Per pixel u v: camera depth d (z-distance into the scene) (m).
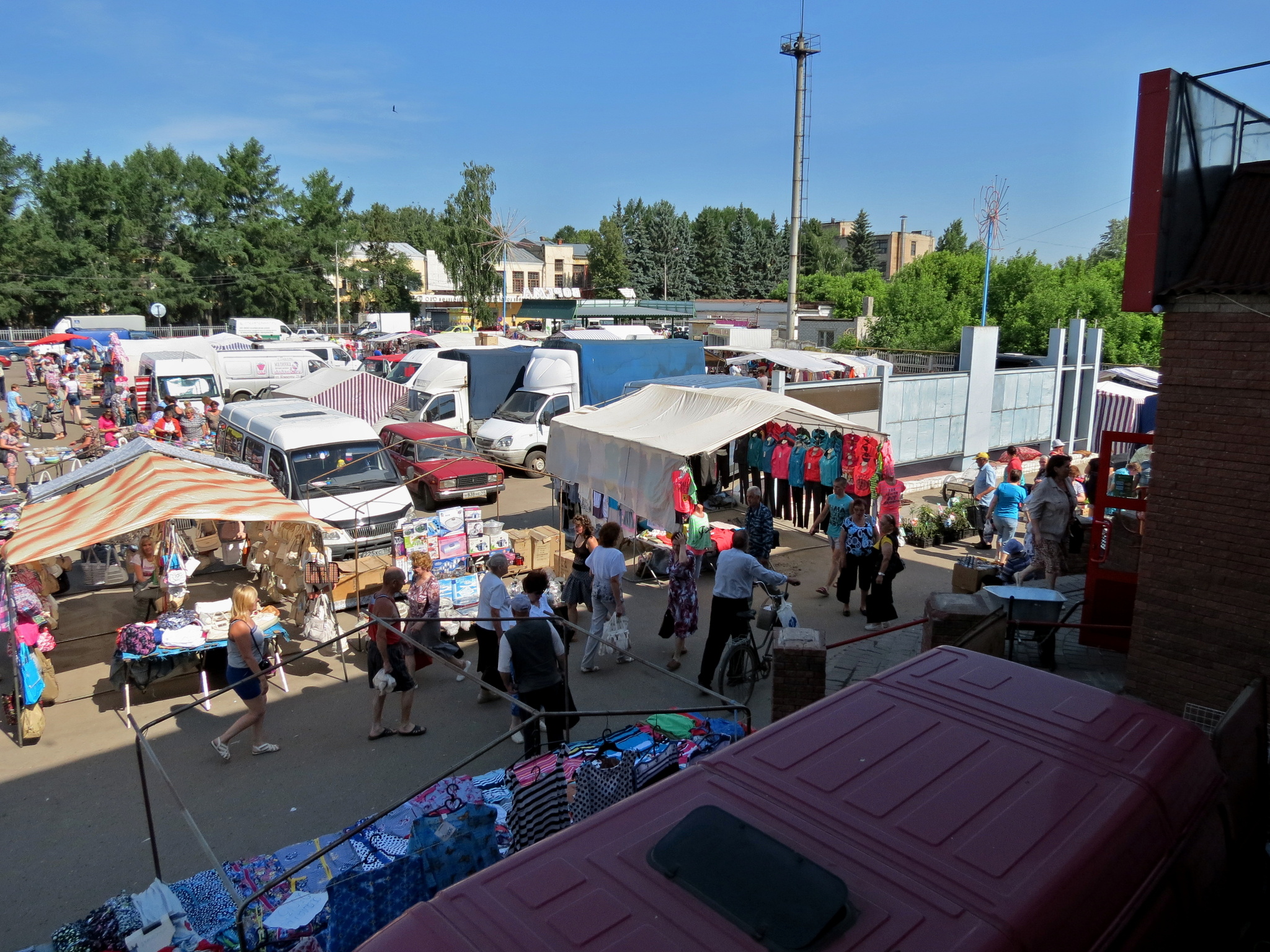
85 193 61.03
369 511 11.88
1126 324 33.50
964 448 18.59
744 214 109.75
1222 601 6.00
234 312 66.50
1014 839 2.61
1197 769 3.18
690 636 9.89
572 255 95.81
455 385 20.47
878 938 2.23
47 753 7.29
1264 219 6.03
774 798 2.84
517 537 11.17
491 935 2.29
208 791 6.70
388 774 6.93
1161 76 5.66
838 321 49.69
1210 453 5.95
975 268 46.69
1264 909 3.71
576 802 5.00
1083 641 8.19
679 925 2.29
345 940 4.00
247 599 6.98
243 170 65.88
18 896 5.46
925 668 3.79
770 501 14.77
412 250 85.44
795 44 28.75
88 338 40.66
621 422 12.43
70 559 11.66
